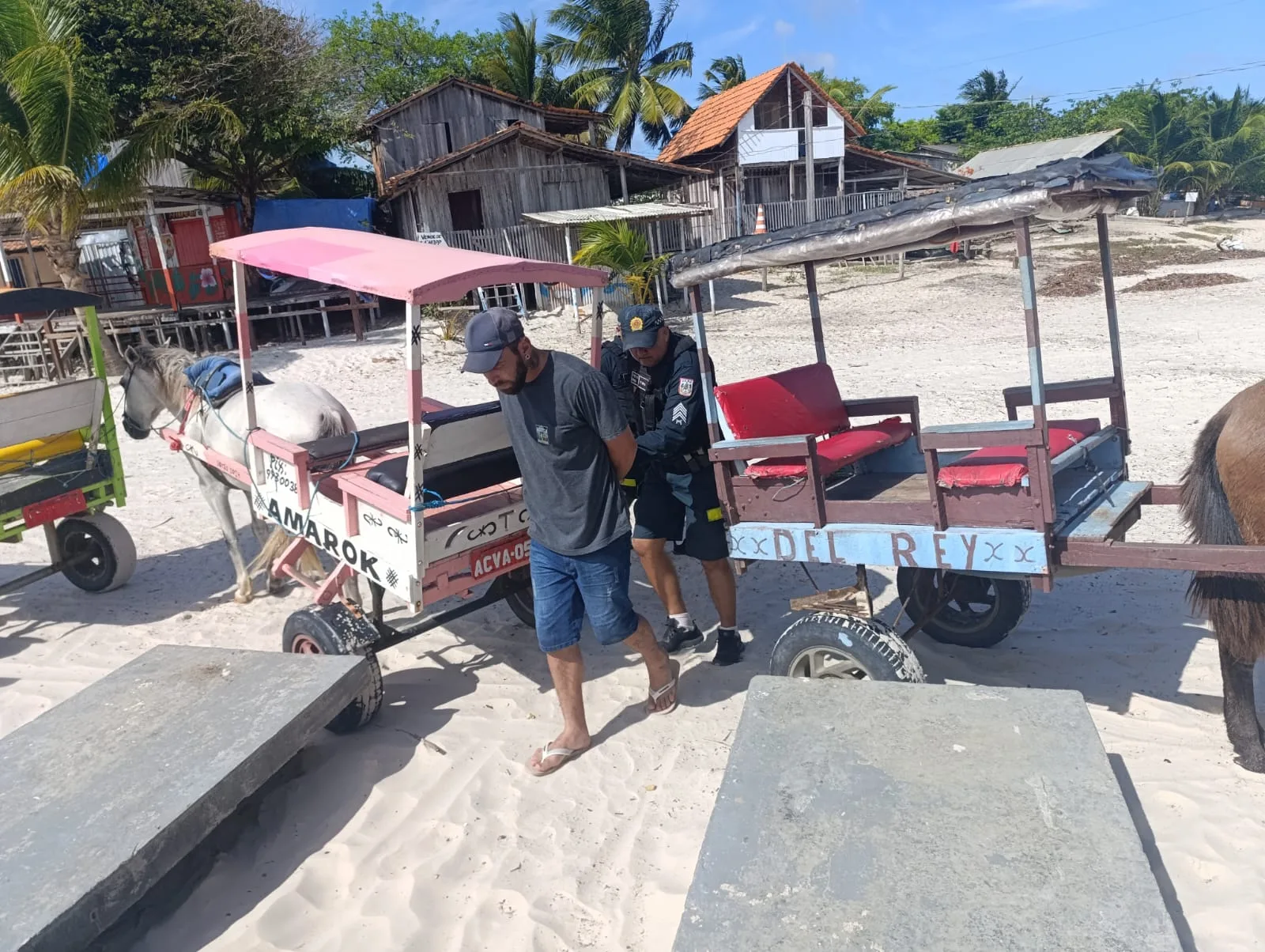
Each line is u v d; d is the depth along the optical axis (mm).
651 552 4711
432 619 4723
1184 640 4719
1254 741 3596
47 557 7625
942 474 3475
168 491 9375
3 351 18953
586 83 34438
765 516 3984
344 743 4293
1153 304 18203
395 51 35812
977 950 2391
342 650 4293
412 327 3639
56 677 5258
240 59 21047
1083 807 2852
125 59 20141
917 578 4562
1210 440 3582
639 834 3541
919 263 28062
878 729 3342
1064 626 5031
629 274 19797
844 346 16062
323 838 3641
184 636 5738
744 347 16578
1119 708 4125
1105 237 4055
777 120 29609
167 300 20609
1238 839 3215
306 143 23312
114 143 20688
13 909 2854
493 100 26359
